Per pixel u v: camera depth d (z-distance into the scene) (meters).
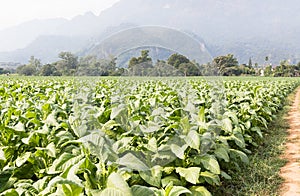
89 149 3.39
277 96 16.55
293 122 11.62
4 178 4.06
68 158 3.51
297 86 40.59
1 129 4.80
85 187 3.18
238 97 10.60
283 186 5.33
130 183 3.92
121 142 4.00
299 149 7.60
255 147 7.71
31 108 6.12
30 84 15.26
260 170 5.96
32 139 4.64
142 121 4.98
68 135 4.60
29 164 4.41
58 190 3.07
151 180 3.81
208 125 5.08
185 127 4.51
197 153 4.65
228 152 5.39
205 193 4.14
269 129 10.12
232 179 5.55
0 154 4.33
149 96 7.96
